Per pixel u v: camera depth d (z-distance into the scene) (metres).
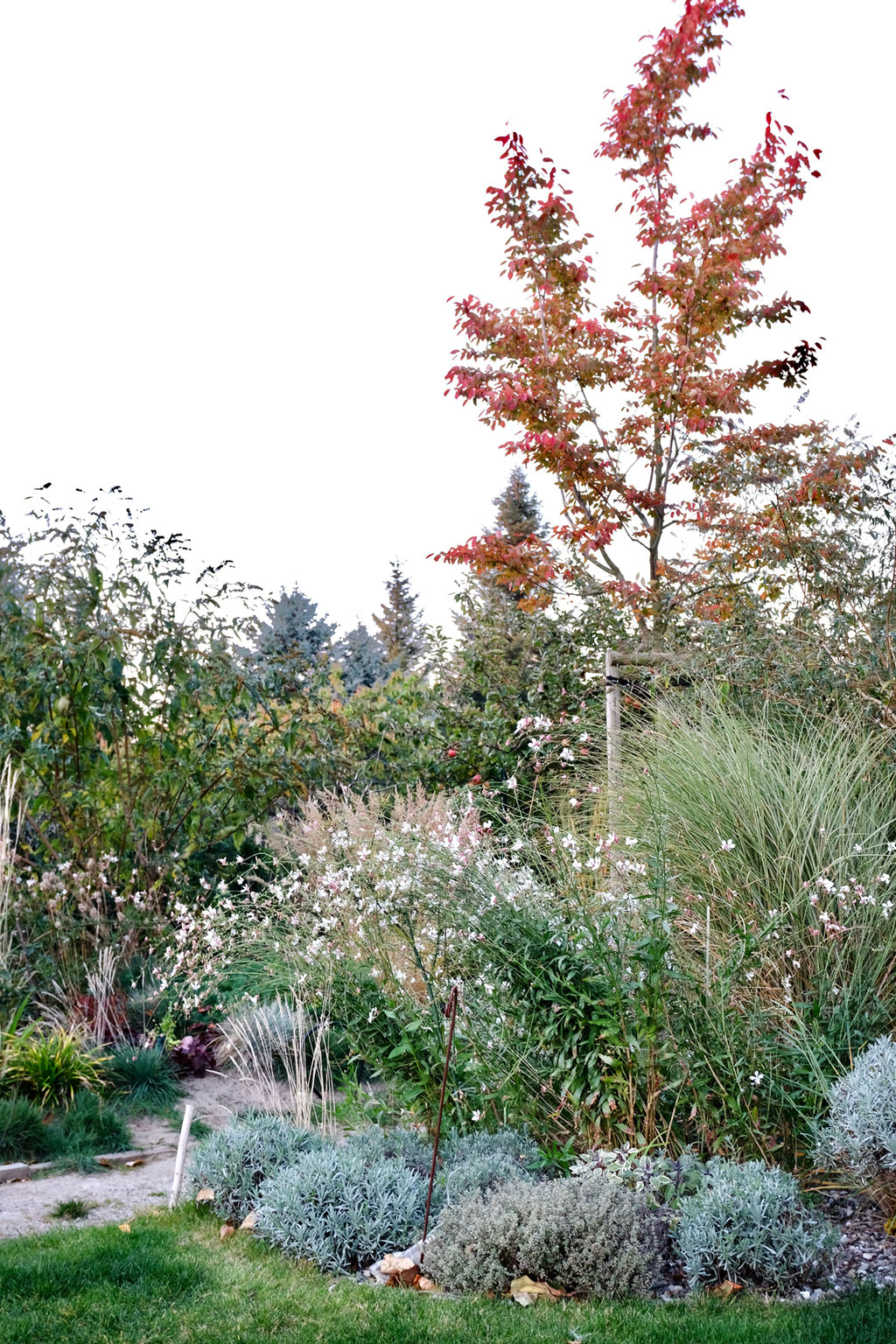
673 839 5.36
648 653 8.41
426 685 11.44
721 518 9.08
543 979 4.37
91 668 7.35
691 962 4.66
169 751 7.67
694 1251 3.45
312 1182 3.84
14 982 6.25
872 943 4.75
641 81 10.27
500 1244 3.49
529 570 10.27
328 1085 5.70
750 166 9.98
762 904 4.96
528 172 10.16
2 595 7.48
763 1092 4.12
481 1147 4.31
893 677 6.58
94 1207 4.34
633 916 4.55
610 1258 3.42
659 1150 4.09
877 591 7.16
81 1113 5.20
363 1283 3.55
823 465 7.89
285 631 20.77
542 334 10.52
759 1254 3.40
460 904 4.78
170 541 7.77
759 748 6.05
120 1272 3.55
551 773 8.20
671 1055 4.07
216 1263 3.65
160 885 7.55
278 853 8.37
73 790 7.32
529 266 10.35
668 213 10.58
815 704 6.88
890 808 5.58
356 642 20.56
